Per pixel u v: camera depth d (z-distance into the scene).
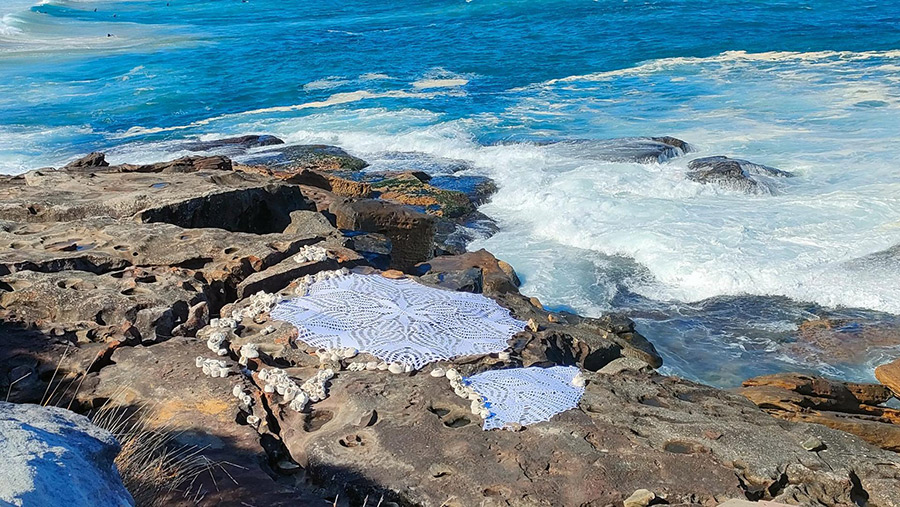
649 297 12.39
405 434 5.12
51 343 6.00
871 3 38.06
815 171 17.19
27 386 5.46
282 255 8.31
